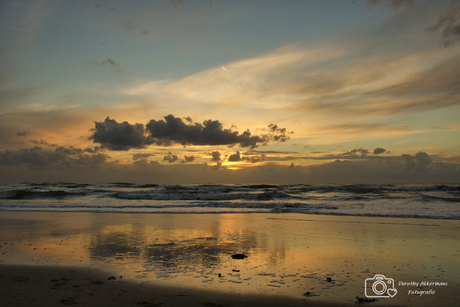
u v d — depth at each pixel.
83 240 8.63
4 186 48.00
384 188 40.59
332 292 4.62
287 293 4.58
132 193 28.27
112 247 7.74
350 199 24.52
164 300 4.30
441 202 21.12
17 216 14.20
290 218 13.38
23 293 4.52
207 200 24.97
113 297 4.40
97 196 28.41
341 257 6.67
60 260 6.50
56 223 11.95
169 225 11.43
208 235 9.36
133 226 11.16
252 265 6.07
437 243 8.09
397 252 7.11
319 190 38.62
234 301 4.27
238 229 10.45
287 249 7.45
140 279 5.24
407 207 17.59
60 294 4.49
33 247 7.75
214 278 5.28
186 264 6.16
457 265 6.05
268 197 26.23
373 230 10.16
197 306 4.10
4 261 6.41
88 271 5.72
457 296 4.48
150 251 7.30
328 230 10.19
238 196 26.06
